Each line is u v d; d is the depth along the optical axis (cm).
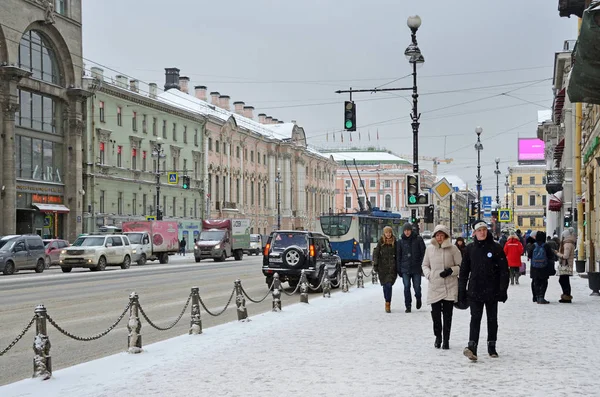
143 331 1516
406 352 1121
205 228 5559
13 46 5000
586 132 3603
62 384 897
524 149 11438
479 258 1055
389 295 1772
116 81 6525
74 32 5700
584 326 1454
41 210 5294
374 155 16000
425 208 3020
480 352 1116
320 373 941
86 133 5838
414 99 2677
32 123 5328
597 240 3138
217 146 8262
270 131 10219
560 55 4775
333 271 2650
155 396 817
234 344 1224
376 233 4866
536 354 1095
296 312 1781
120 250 4241
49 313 1812
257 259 6028
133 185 6512
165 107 7044
